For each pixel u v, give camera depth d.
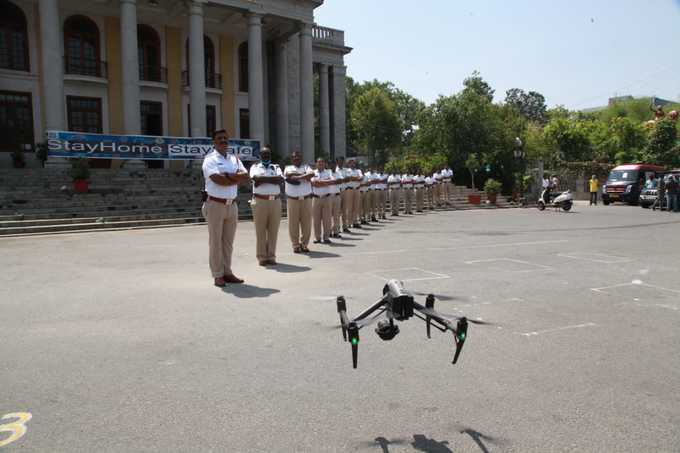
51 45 21.22
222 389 3.73
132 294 6.80
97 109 25.75
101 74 25.59
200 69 24.23
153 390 3.72
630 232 14.57
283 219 19.14
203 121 24.36
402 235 14.01
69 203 17.52
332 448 2.90
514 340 4.82
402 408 3.40
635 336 4.96
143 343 4.79
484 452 2.85
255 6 26.06
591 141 52.94
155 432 3.10
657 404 3.46
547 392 3.65
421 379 3.88
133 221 16.78
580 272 8.32
